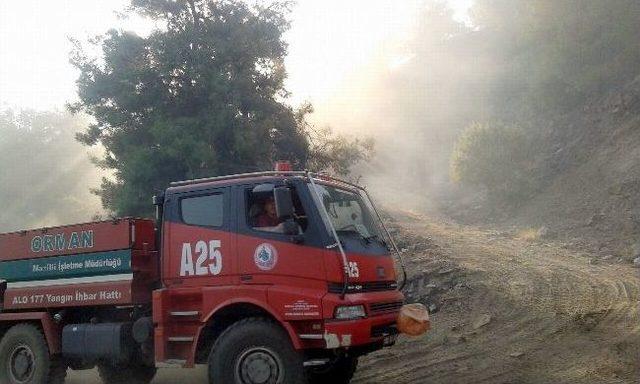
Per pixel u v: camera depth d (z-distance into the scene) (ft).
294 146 78.95
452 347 35.96
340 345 22.59
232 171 70.59
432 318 43.01
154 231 28.89
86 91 73.61
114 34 74.18
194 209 26.43
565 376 28.19
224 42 72.79
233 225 25.35
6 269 31.24
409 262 55.77
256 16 78.28
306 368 23.94
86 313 29.78
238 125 71.10
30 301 30.25
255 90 75.97
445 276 49.90
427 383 29.27
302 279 23.77
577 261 58.44
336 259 23.53
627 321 36.50
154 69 72.23
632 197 82.94
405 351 36.22
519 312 40.91
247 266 24.68
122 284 27.61
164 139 67.15
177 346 25.67
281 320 23.38
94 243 28.63
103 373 31.94
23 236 31.01
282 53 78.74
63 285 29.40
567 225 83.66
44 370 29.45
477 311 42.73
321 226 24.06
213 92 70.85
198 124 69.56
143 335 26.89
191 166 67.00
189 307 25.62
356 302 23.13
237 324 24.22
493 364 31.53
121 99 72.02
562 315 39.06
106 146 77.10
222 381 23.47
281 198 23.59
